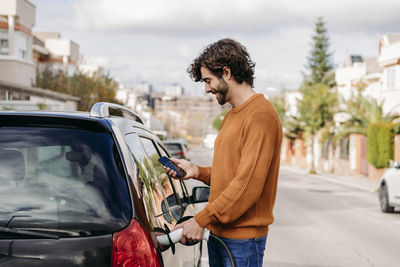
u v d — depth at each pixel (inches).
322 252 314.8
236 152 108.5
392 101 1307.8
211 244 114.6
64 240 84.2
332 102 1318.9
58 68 1772.9
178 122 6358.3
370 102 1181.1
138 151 110.7
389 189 511.5
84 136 94.2
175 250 111.8
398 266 281.6
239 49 110.1
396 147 1035.3
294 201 618.5
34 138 93.1
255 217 108.0
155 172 122.2
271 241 348.8
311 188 840.9
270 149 104.2
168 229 106.7
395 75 1337.4
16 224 86.0
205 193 157.3
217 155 112.9
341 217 481.7
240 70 109.5
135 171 97.1
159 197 113.4
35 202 88.1
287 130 1781.5
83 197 88.2
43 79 1387.8
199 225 101.1
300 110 1366.9
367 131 1068.5
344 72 2086.6
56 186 89.4
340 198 676.1
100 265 83.8
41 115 94.4
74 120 94.3
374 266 280.5
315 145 1627.7
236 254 108.1
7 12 1171.9
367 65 2121.1
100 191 88.8
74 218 86.4
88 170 90.7
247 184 101.5
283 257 297.4
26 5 1230.9
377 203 623.2
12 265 82.8
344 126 1203.9
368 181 1045.8
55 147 92.6
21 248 83.3
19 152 92.2
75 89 1470.2
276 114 108.6
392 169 522.3
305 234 380.2
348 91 2039.9
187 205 155.1
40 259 82.9
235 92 111.1
